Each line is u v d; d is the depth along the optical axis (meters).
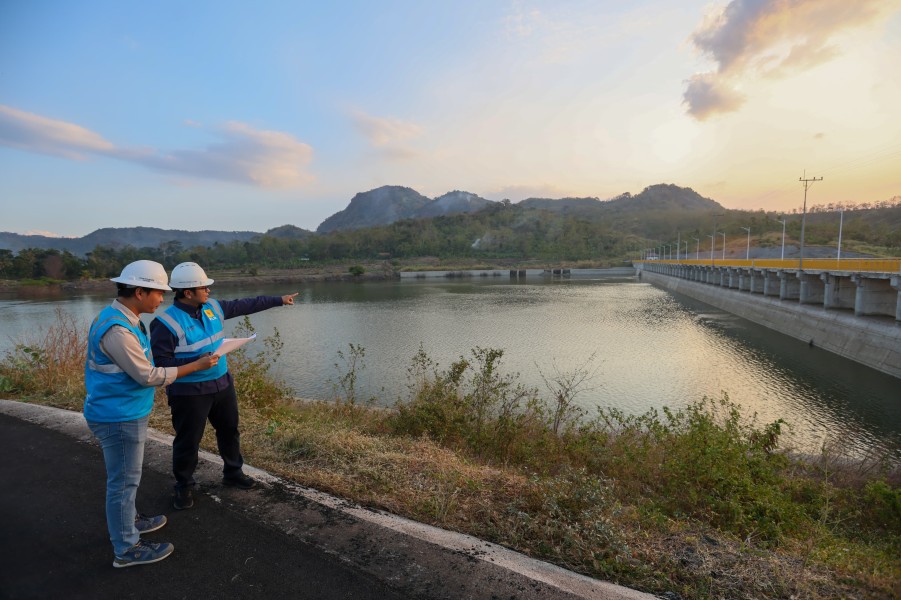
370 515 3.65
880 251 87.00
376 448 5.20
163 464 4.50
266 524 3.48
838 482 8.43
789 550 4.08
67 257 110.94
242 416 6.75
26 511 3.65
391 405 18.08
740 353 28.33
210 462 4.55
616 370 24.20
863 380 22.33
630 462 6.73
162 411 6.53
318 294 74.88
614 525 3.66
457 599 2.73
